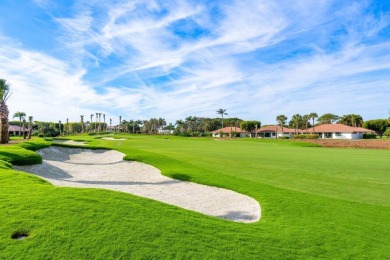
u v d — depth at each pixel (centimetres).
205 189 1630
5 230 751
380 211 1155
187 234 809
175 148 4641
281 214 1116
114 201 987
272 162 2786
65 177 2042
